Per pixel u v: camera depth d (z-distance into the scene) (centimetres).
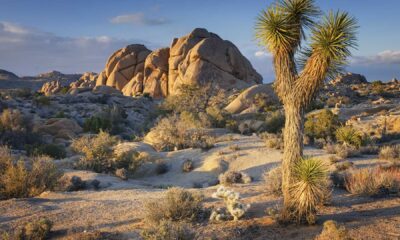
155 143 2936
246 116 4291
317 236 754
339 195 1141
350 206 1005
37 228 905
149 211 977
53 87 11581
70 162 2428
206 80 7862
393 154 1911
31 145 3228
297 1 811
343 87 6425
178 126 3028
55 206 1178
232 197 938
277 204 1008
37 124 4003
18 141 3409
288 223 866
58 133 4019
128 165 2347
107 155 2425
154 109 6550
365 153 2139
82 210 1112
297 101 834
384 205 994
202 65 7981
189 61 8281
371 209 962
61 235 915
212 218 941
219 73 8012
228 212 963
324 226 756
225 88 7900
